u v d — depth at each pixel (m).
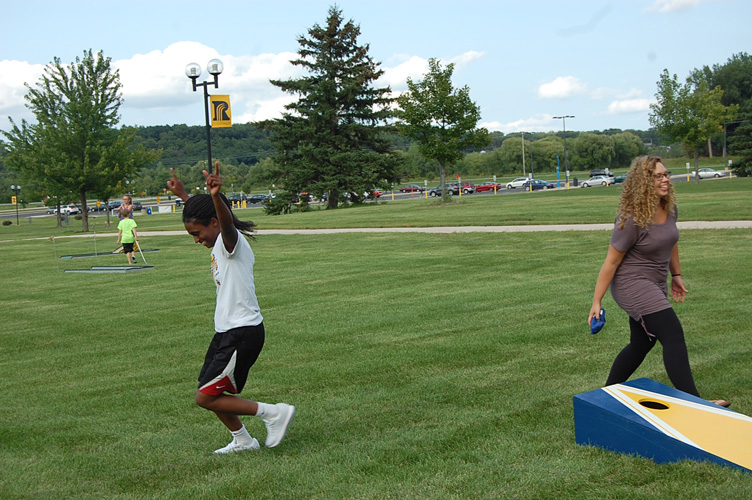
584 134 130.00
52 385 6.38
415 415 4.81
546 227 20.66
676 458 3.51
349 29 55.16
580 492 3.30
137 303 11.43
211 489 3.65
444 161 39.44
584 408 3.95
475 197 52.50
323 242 21.44
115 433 4.83
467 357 6.42
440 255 15.77
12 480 3.98
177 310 10.47
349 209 45.50
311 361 6.62
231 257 4.08
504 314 8.41
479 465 3.75
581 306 8.67
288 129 55.12
